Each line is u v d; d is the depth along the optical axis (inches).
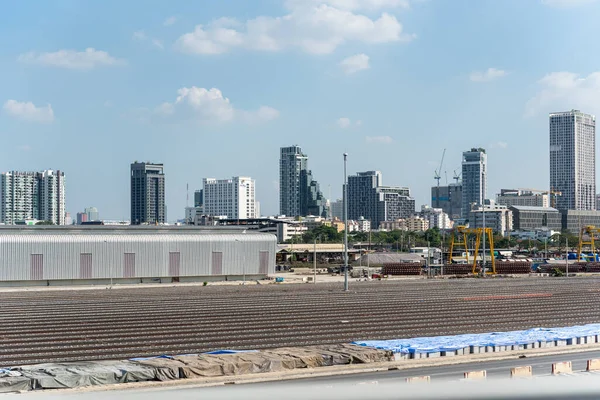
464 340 2303.2
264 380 1830.7
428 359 2092.8
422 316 3184.1
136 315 3208.7
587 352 2246.6
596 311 3380.9
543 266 7239.2
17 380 1701.5
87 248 4975.4
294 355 2016.5
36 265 4835.1
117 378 1780.3
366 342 2269.9
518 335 2409.0
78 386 1740.9
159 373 1815.9
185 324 2930.6
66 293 4335.6
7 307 3513.8
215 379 1813.5
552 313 3297.2
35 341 2527.1
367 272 6427.2
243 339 2568.9
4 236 4803.2
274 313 3282.5
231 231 5880.9
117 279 5064.0
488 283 5300.2
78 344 2472.9
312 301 3811.5
